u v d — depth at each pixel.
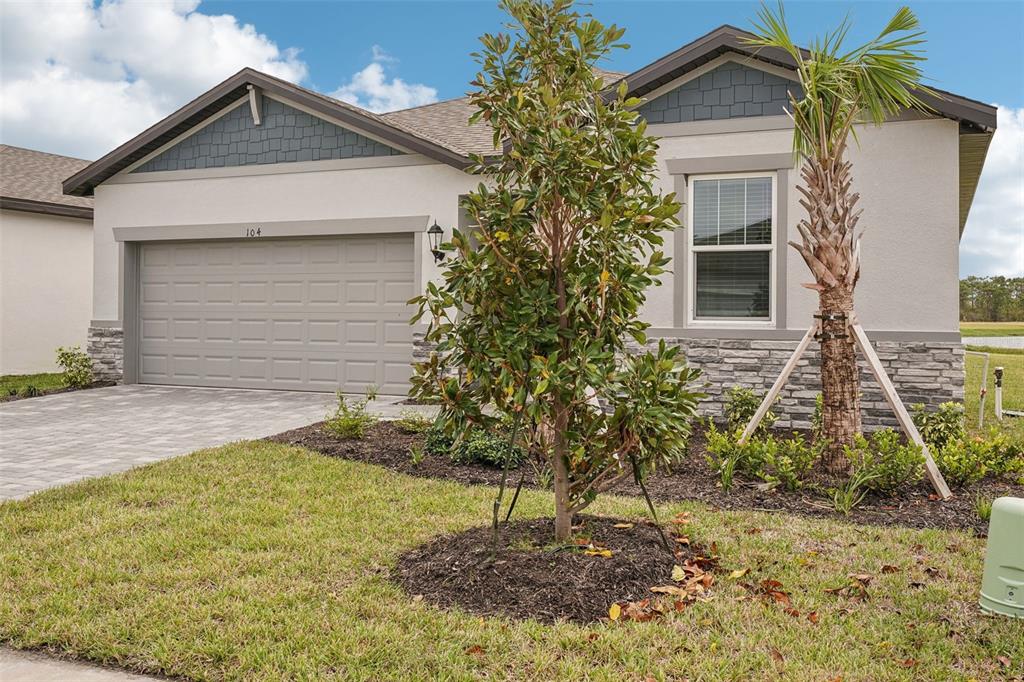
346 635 3.64
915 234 9.17
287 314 12.78
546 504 5.95
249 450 7.73
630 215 4.12
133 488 6.32
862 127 9.30
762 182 9.76
